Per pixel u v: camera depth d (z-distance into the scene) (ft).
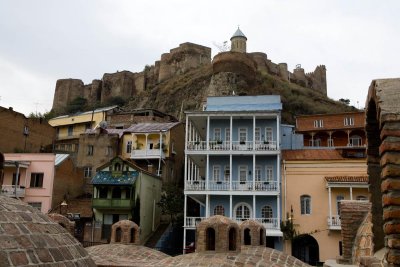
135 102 307.99
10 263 15.46
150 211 148.05
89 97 361.10
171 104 272.72
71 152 201.77
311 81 353.31
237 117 130.93
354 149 134.72
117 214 138.21
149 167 161.68
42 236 18.43
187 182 124.16
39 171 149.48
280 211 122.21
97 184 137.80
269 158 127.65
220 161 129.49
